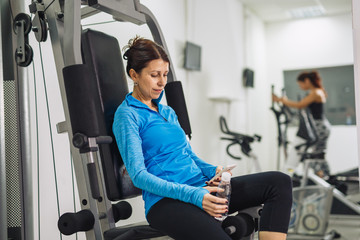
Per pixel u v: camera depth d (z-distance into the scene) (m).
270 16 6.84
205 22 4.70
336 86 6.75
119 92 1.59
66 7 1.40
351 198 4.61
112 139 1.44
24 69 1.93
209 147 4.62
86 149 1.30
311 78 4.98
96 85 1.49
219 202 1.22
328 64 6.81
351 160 6.52
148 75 1.40
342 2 6.21
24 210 1.89
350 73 6.68
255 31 6.63
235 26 5.75
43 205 2.10
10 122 1.97
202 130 4.49
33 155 2.07
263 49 7.05
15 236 1.96
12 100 1.97
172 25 3.95
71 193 2.18
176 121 1.56
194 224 1.22
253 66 6.44
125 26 2.15
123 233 1.39
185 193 1.25
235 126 5.49
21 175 1.90
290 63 7.03
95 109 1.35
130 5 1.67
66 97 1.44
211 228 1.21
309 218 3.33
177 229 1.25
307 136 4.50
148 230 1.34
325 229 3.29
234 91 5.57
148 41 1.42
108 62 1.58
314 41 6.89
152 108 1.49
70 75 1.30
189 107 4.22
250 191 1.39
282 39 7.09
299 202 3.38
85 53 1.51
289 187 1.37
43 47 2.13
